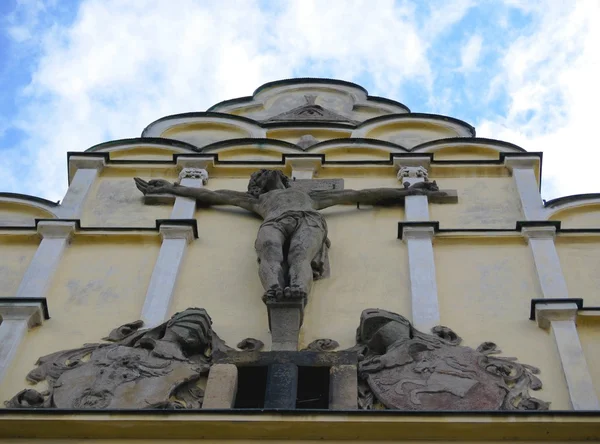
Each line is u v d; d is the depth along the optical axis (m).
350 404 9.48
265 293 10.73
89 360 10.35
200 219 12.88
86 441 8.91
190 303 11.40
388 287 11.56
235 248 12.30
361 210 12.91
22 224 13.10
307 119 16.36
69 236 12.34
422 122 15.80
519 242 12.17
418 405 9.53
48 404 9.80
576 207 13.20
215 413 8.84
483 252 12.05
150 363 10.14
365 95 17.25
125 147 14.75
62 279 11.78
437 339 10.45
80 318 11.19
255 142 14.81
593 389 9.94
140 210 13.11
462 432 8.80
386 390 9.70
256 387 9.80
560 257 11.99
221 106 17.03
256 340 10.72
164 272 11.73
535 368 10.24
